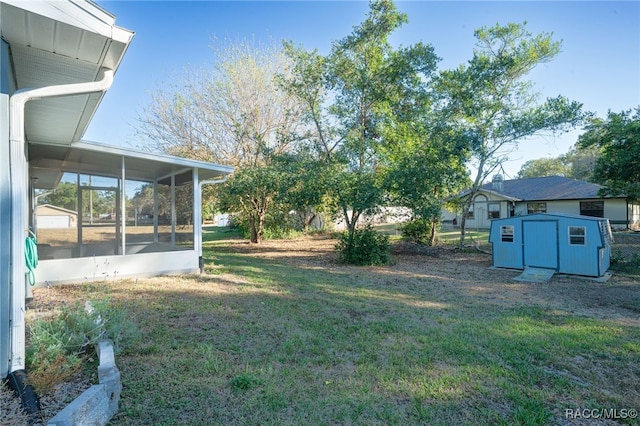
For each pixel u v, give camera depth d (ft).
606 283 26.81
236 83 54.65
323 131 50.14
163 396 9.41
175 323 15.47
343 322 16.60
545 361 12.69
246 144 53.36
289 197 40.22
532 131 39.24
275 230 63.82
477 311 19.17
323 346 13.53
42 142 22.15
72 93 10.85
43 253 28.25
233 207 55.83
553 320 17.61
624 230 64.59
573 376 11.60
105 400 8.11
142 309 17.35
